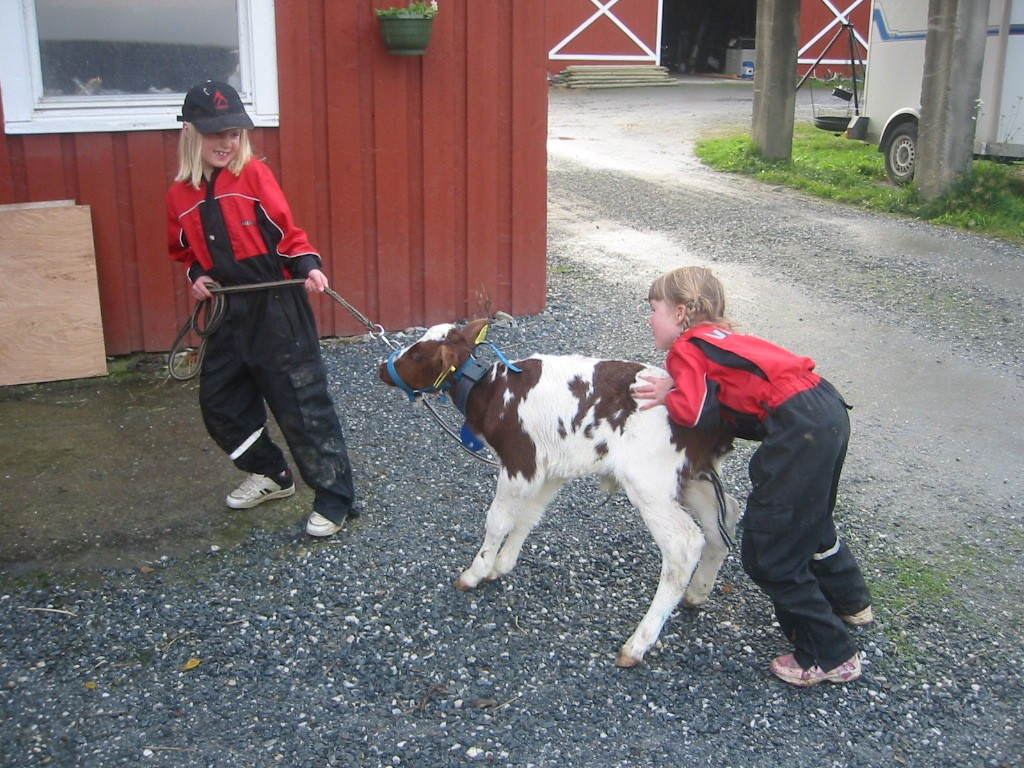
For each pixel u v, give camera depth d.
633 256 9.22
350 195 6.60
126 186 6.10
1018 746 3.26
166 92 6.12
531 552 4.31
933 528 4.62
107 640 3.66
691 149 15.52
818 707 3.41
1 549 4.22
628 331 7.10
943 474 5.16
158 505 4.63
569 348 6.72
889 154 12.76
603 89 23.95
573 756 3.15
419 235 6.86
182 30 6.04
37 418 5.57
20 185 5.92
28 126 5.82
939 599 4.05
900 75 12.68
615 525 4.55
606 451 3.52
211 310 4.04
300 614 3.83
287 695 3.40
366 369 6.34
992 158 11.80
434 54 6.56
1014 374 6.53
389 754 3.13
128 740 3.17
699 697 3.44
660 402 3.37
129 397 5.88
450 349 3.70
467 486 4.89
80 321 6.01
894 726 3.33
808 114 19.58
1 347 5.88
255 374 4.12
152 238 6.21
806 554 3.31
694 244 9.71
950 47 10.73
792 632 3.44
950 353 6.89
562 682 3.50
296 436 4.19
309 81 6.32
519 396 3.63
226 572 4.11
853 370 6.56
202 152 3.83
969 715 3.39
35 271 5.85
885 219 10.96
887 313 7.71
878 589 4.11
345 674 3.51
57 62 5.87
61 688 3.40
